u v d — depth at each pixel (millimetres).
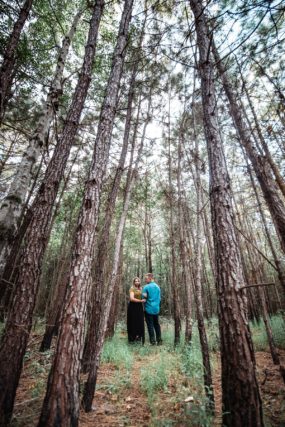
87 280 2605
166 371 3836
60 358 2191
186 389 3068
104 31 7012
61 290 7898
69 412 2027
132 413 2748
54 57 7328
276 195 4523
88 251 2721
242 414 1997
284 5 2129
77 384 2189
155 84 6812
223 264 2568
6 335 2805
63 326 2326
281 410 2697
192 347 4695
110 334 6941
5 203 4059
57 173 3834
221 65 4637
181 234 7133
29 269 3178
